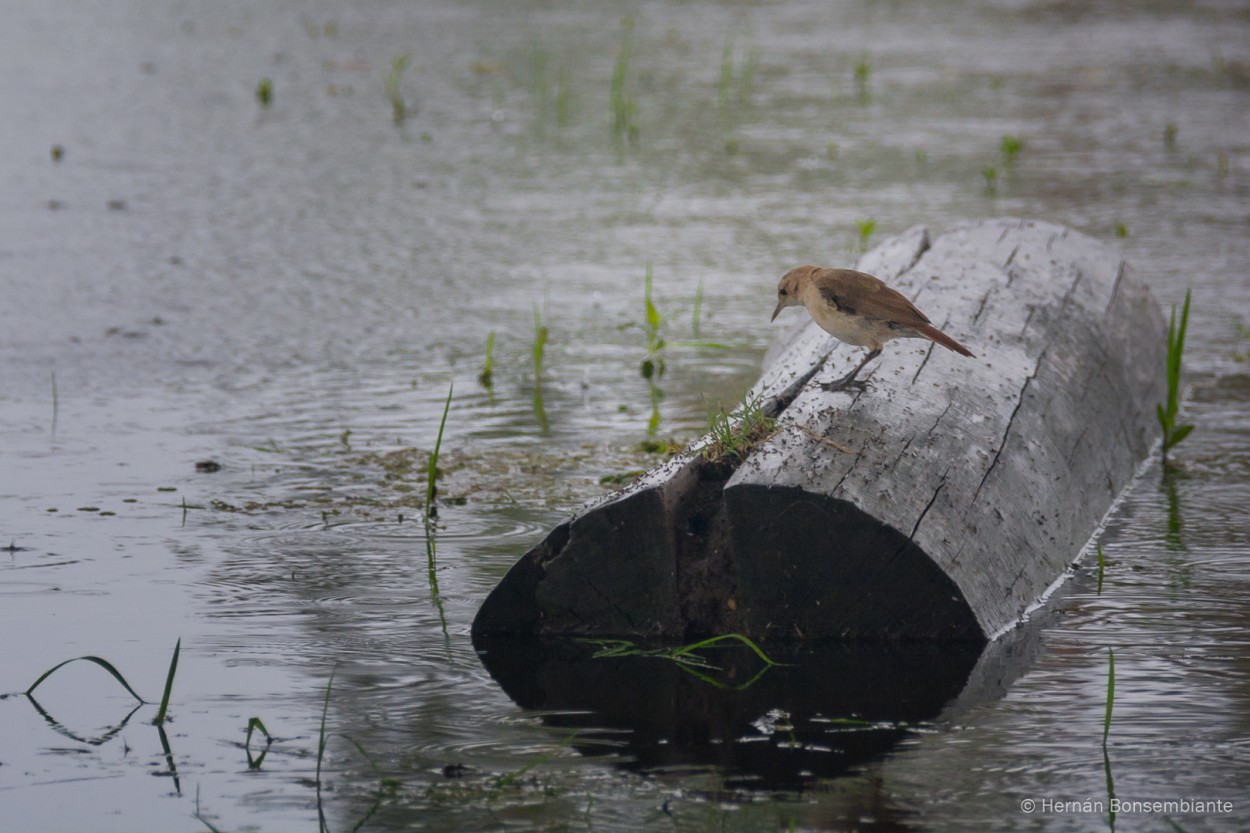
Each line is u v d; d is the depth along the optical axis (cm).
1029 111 4153
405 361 2025
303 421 1761
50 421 1742
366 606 1212
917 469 1170
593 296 2381
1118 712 998
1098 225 2825
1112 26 6000
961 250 1748
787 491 1091
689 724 988
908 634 1120
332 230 2842
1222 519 1437
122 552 1331
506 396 1870
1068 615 1181
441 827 852
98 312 2247
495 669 1090
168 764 936
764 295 2380
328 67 4875
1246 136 3756
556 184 3284
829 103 4306
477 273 2528
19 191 3141
